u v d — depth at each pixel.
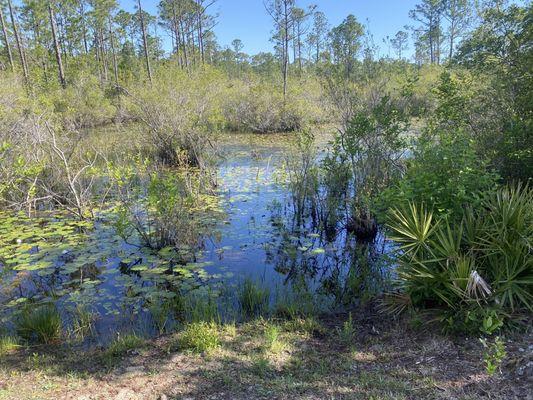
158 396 3.15
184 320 4.58
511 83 6.86
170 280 5.49
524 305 3.82
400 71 11.15
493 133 6.77
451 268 3.92
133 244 6.65
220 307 4.82
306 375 3.34
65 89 21.69
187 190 8.72
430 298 4.15
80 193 8.59
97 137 14.69
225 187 10.18
